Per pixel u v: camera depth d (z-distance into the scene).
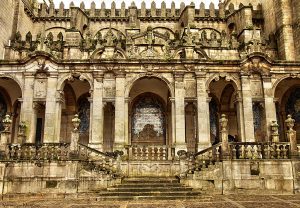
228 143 22.03
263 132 29.45
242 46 32.62
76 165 20.97
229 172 21.42
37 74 29.89
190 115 34.66
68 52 31.77
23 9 38.00
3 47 33.75
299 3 33.81
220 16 41.34
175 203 16.42
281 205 15.30
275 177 21.58
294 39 34.34
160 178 23.14
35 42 34.41
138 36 32.91
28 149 22.30
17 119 34.97
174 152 27.78
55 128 28.70
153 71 29.98
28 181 20.91
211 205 15.50
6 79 31.25
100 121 28.84
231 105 36.06
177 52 30.91
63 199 18.92
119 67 29.95
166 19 41.72
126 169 24.92
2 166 21.17
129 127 35.44
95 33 41.28
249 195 20.50
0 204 16.58
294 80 32.19
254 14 41.16
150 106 36.34
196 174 21.36
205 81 29.88
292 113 35.06
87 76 29.94
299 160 21.94
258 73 30.31
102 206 15.39
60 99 29.39
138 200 17.84
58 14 41.09
